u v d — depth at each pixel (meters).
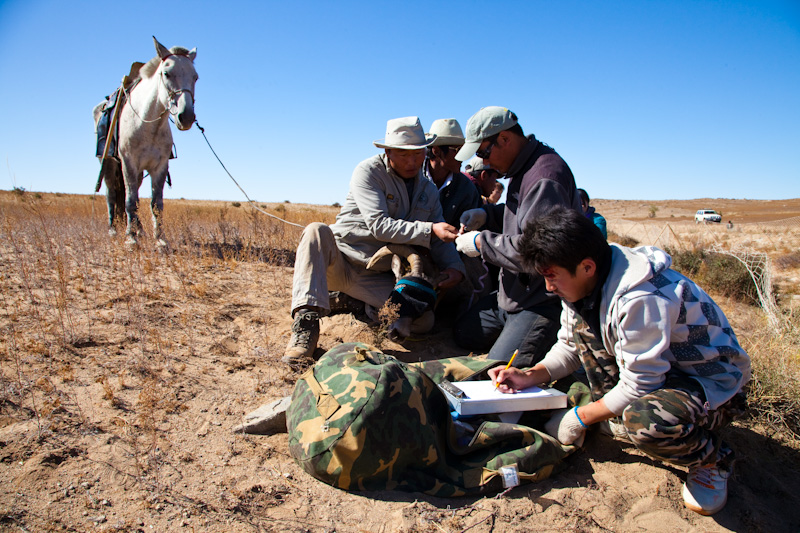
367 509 2.29
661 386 2.37
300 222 13.30
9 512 2.11
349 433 2.36
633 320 2.28
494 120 3.23
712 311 2.36
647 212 104.31
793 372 3.49
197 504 2.25
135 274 5.45
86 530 2.05
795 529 2.38
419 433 2.43
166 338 3.88
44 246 6.31
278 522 2.18
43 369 3.27
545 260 2.32
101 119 8.01
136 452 2.54
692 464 2.32
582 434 2.70
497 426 2.65
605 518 2.33
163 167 7.45
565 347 2.93
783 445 3.06
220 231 8.73
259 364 3.60
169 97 6.60
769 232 28.36
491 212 4.27
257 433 2.83
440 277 4.07
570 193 3.20
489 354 3.51
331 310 4.56
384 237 3.90
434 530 2.17
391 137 3.85
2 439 2.56
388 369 2.48
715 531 2.31
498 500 2.40
